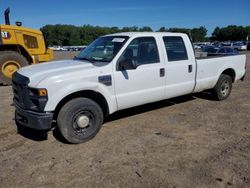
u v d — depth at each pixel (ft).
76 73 14.24
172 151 13.62
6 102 24.17
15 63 33.71
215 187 10.47
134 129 16.78
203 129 16.69
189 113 19.94
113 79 15.52
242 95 26.12
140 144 14.52
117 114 19.72
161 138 15.31
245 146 14.14
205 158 12.82
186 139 15.15
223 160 12.59
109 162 12.58
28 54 36.19
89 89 14.58
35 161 12.78
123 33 17.60
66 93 13.75
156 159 12.80
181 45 19.27
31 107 13.79
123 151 13.70
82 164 12.43
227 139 15.10
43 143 14.84
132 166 12.17
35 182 11.04
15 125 17.70
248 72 44.75
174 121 18.20
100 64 15.53
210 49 49.08
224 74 23.48
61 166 12.28
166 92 18.43
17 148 14.24
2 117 19.47
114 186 10.66
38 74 14.07
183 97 24.56
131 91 16.48
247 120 18.33
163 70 17.89
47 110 13.50
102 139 15.26
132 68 15.98
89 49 18.28
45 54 38.09
